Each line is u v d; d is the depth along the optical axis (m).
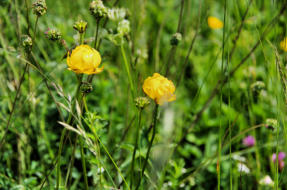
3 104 1.42
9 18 1.39
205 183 1.44
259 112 1.50
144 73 1.30
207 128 1.59
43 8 1.16
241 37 1.45
